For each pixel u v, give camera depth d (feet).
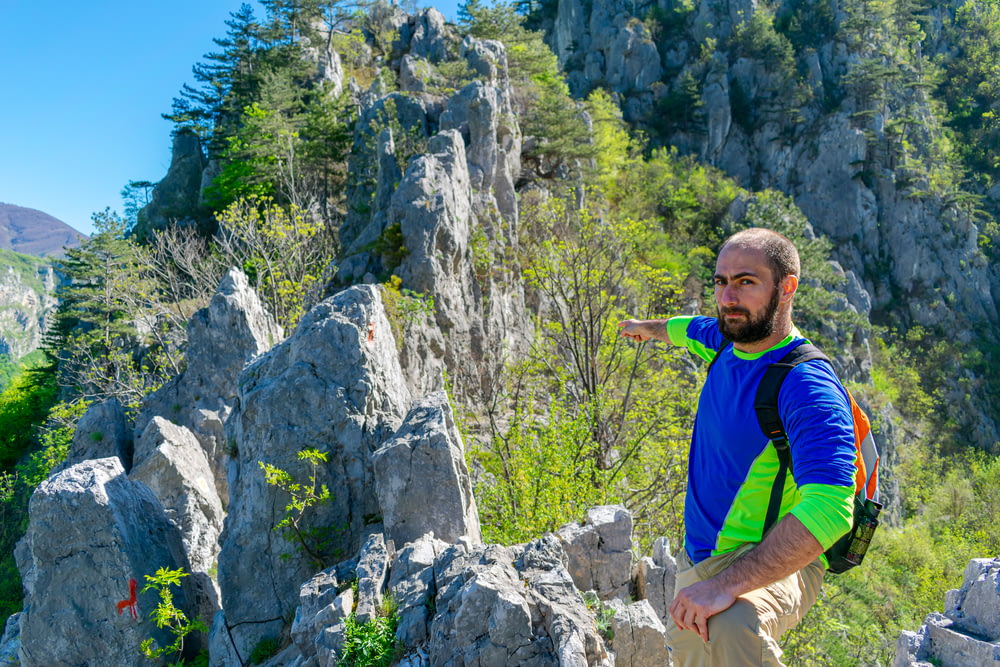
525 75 244.22
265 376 53.88
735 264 10.77
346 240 161.27
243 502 51.31
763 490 10.71
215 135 237.04
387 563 40.63
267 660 45.85
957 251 357.61
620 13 386.73
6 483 160.56
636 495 86.84
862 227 355.36
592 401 91.25
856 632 94.32
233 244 142.10
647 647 33.37
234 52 256.11
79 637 47.01
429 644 33.30
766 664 9.71
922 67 433.07
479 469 78.64
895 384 313.32
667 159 313.53
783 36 375.86
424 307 101.40
